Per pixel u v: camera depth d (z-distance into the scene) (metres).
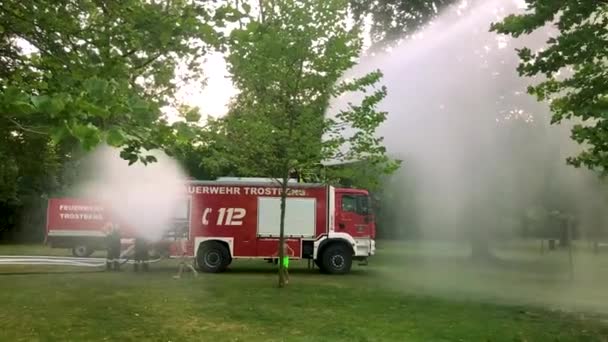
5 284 13.27
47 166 12.48
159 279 14.75
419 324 9.00
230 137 12.63
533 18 7.39
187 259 17.12
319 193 17.64
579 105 7.66
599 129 7.02
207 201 17.38
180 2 4.77
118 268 17.17
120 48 4.85
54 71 4.55
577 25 7.49
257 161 13.00
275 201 17.58
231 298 11.36
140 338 7.77
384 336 8.05
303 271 18.34
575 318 9.84
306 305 10.66
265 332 8.27
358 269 19.52
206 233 17.33
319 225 17.56
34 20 4.75
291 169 13.45
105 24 4.80
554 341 8.02
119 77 4.54
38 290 12.16
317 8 12.23
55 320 8.80
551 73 7.92
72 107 2.70
